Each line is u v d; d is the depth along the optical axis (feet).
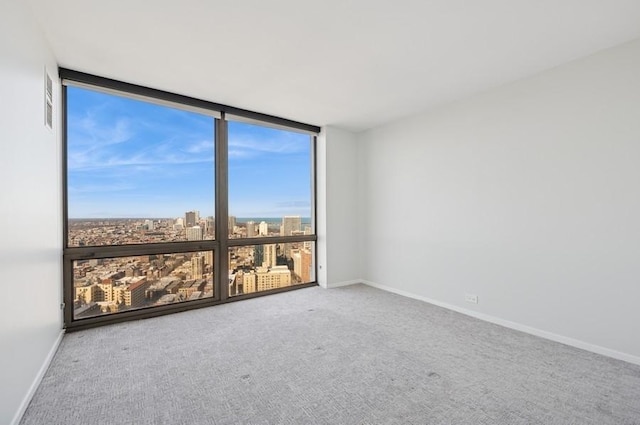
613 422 5.31
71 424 5.24
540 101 9.16
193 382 6.56
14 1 5.48
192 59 8.43
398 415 5.50
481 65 8.82
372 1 6.12
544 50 7.98
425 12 6.48
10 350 5.08
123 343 8.51
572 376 6.80
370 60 8.53
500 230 10.13
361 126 15.06
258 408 5.70
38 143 6.82
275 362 7.46
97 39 7.42
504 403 5.84
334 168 15.20
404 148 13.66
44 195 7.25
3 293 4.86
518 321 9.61
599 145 7.98
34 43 6.51
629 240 7.50
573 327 8.41
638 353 7.32
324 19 6.70
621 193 7.62
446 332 9.36
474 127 10.94
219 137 12.36
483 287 10.59
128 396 6.04
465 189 11.22
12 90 5.36
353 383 6.54
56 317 8.28
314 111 12.83
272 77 9.56
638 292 7.36
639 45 7.38
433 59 8.48
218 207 12.39
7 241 5.04
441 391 6.24
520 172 9.61
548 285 8.94
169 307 11.08
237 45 7.73
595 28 7.02
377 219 15.06
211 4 6.17
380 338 8.89
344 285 15.46
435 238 12.30
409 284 13.42
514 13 6.50
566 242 8.58
